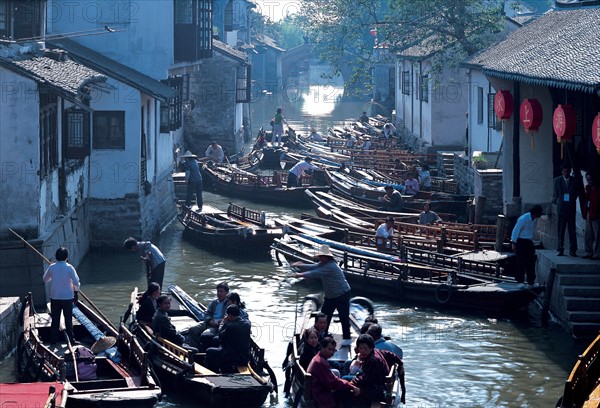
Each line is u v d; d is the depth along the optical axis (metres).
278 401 15.50
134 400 14.12
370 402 13.94
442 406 15.27
